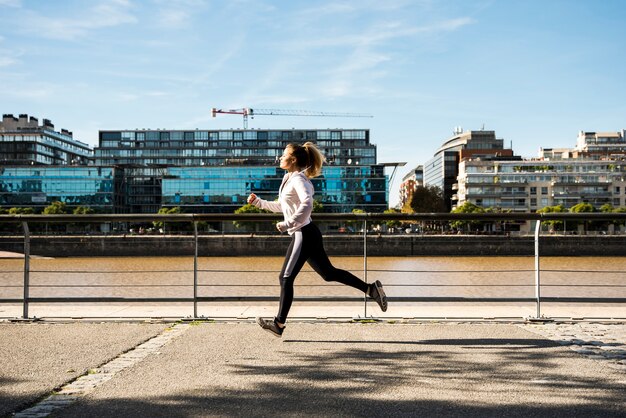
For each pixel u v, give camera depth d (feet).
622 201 426.51
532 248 255.91
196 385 14.15
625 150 541.75
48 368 15.96
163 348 18.48
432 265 176.45
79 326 22.75
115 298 24.47
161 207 435.94
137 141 560.20
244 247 253.65
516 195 428.56
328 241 254.27
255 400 12.88
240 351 18.01
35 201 432.66
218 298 24.45
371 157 547.49
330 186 436.76
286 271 19.24
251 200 20.48
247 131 558.15
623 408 12.29
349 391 13.56
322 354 17.52
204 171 437.99
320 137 551.18
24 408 12.46
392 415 11.87
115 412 12.12
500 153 534.78
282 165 19.88
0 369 15.84
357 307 28.58
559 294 67.97
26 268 24.58
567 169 433.48
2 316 25.48
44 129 568.82
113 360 16.93
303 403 12.66
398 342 19.33
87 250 249.96
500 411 12.12
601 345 18.79
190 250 253.65
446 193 536.42
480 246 255.29
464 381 14.42
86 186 434.71
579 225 312.09
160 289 77.36
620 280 110.93
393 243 253.44
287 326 22.39
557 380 14.48
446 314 25.59
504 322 23.40
